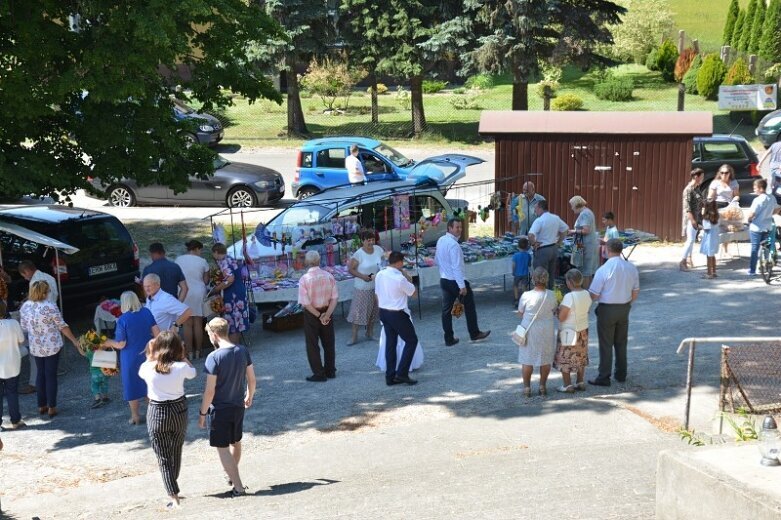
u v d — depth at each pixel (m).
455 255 12.50
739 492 5.35
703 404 9.91
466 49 32.84
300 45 32.66
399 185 16.53
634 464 7.48
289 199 25.67
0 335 10.12
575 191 19.61
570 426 9.42
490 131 19.62
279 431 9.88
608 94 38.19
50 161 13.82
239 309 12.77
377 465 8.66
